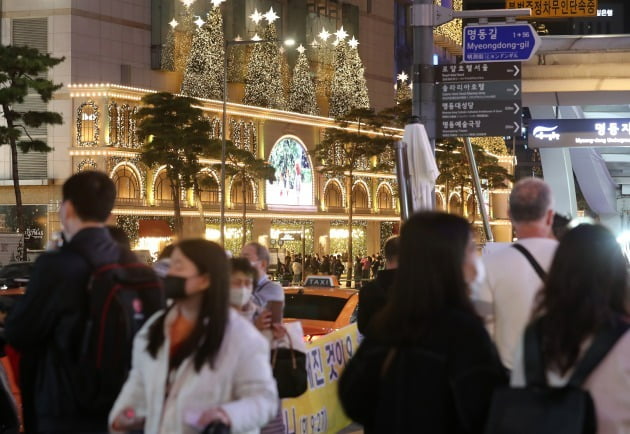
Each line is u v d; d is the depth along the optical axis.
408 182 15.92
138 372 4.90
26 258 48.12
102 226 5.62
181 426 4.70
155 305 5.58
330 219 83.31
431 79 17.19
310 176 81.19
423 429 4.44
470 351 4.42
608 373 4.34
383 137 72.06
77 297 5.39
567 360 4.36
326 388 11.08
